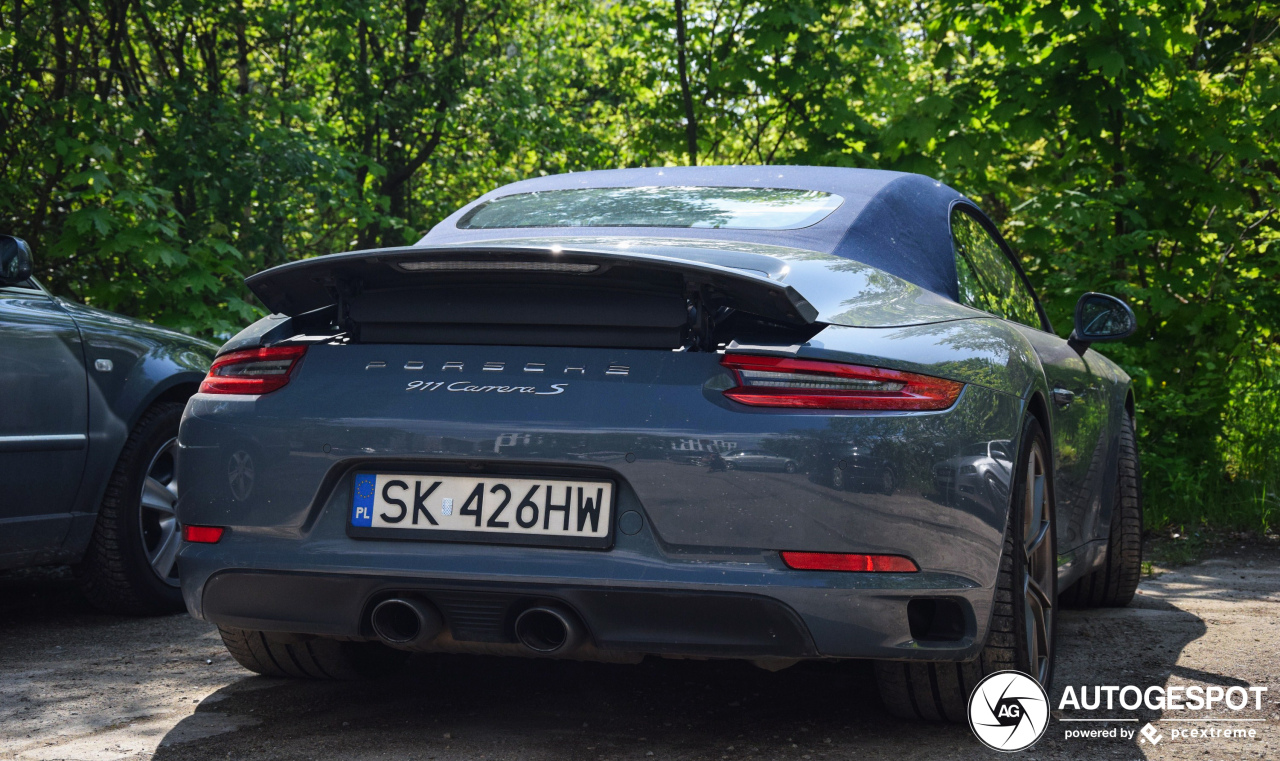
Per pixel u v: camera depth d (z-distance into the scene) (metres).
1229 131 7.71
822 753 2.39
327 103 12.05
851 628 2.13
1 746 2.46
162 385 4.06
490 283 2.31
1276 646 3.51
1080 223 7.33
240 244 8.39
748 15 9.52
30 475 3.56
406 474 2.28
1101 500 3.85
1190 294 7.62
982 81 8.12
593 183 3.37
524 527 2.21
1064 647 3.49
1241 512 6.63
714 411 2.15
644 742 2.48
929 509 2.17
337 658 2.91
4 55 7.83
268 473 2.34
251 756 2.38
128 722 2.64
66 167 7.60
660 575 2.13
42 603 4.22
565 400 2.20
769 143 10.61
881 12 10.52
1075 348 3.78
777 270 2.42
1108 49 7.41
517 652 2.29
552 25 15.35
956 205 3.35
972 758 2.36
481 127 12.56
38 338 3.64
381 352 2.36
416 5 12.33
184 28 9.38
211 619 2.45
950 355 2.34
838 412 2.14
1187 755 2.41
